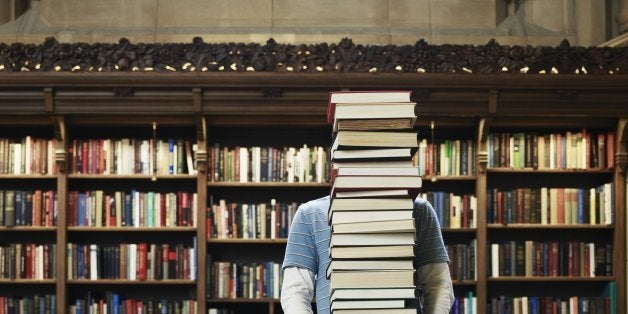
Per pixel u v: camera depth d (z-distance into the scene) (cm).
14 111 766
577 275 808
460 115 775
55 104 766
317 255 283
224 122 788
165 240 831
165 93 764
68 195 802
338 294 254
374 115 256
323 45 763
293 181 800
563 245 809
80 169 801
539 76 767
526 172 811
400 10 861
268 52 762
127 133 830
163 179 829
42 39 844
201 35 845
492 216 805
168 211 801
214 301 795
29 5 864
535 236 840
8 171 801
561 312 809
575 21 869
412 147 256
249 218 801
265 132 829
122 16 853
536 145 809
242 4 856
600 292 829
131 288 830
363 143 255
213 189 828
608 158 811
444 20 861
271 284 800
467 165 805
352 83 760
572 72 771
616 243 806
